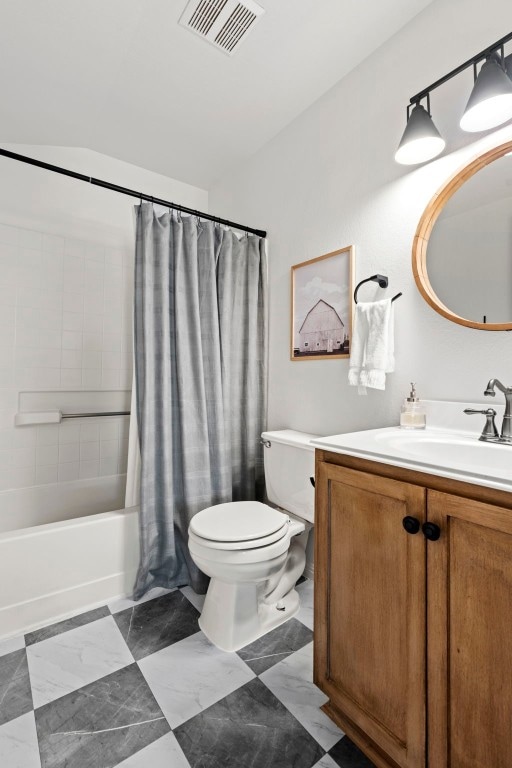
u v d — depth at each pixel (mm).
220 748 1002
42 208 2170
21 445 2127
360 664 946
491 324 1188
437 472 771
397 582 860
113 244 2400
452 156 1303
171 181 2561
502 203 1184
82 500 2287
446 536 764
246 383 2074
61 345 2248
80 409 2320
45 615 1496
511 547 667
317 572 1074
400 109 1466
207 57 1576
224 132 2080
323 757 979
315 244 1842
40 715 1090
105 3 1301
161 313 1749
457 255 1282
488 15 1206
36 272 2160
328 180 1774
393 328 1471
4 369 2074
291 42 1510
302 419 1912
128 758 971
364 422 1604
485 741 700
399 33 1471
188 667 1283
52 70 1596
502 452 1013
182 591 1750
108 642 1402
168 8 1347
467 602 731
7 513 2066
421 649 806
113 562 1665
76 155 2246
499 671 682
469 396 1252
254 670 1274
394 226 1484
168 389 1763
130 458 1777
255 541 1324
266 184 2166
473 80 1240
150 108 1888
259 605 1554
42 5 1289
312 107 1870
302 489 1640
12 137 2047
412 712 821
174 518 1816
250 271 2088
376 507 911
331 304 1743
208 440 1867
